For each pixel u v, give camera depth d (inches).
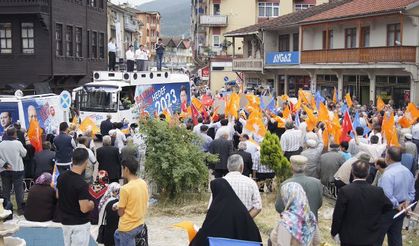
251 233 279.1
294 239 274.5
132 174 321.1
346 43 1603.1
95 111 980.6
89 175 507.8
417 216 450.6
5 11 1274.6
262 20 2687.0
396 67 1317.7
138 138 564.7
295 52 1775.3
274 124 763.4
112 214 356.8
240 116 807.7
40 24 1306.6
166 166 532.4
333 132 612.1
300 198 278.1
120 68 1729.8
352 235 292.4
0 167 504.7
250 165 546.0
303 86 1861.5
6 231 259.1
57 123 810.2
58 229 362.0
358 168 296.2
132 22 3019.2
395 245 357.7
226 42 2581.2
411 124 706.2
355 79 1551.4
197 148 565.6
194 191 566.9
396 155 349.7
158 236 456.1
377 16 1381.6
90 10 1590.8
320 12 1781.5
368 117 885.2
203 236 279.3
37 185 394.6
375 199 293.3
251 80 2241.6
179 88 1138.7
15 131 510.9
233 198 282.8
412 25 1336.1
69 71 1428.4
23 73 1320.1
